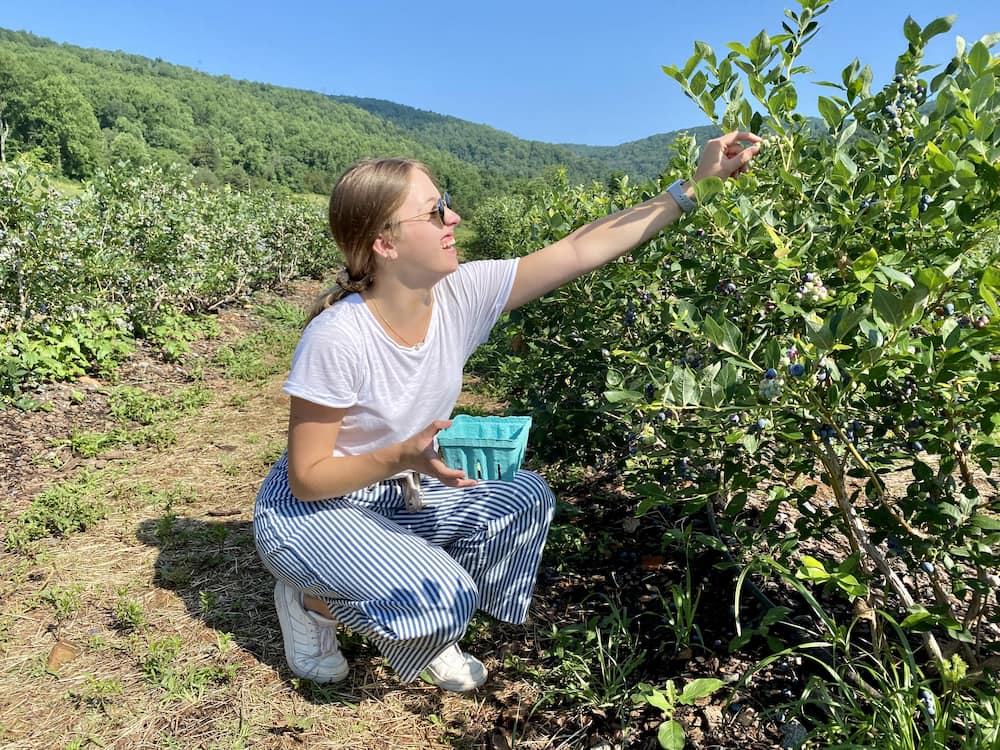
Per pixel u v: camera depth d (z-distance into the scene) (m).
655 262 2.60
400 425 1.95
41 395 5.01
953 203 1.82
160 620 2.52
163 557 2.95
